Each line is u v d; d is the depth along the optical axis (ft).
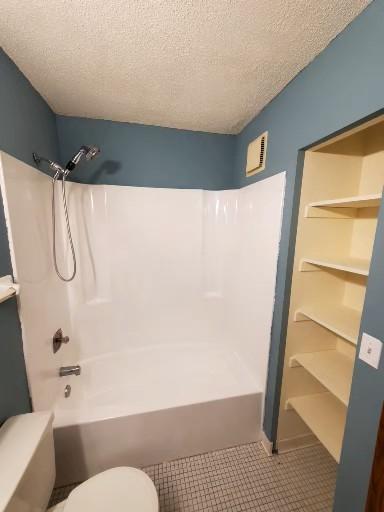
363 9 2.69
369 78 2.66
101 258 6.31
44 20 2.91
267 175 4.94
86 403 5.02
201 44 3.30
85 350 6.26
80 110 5.34
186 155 6.50
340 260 3.92
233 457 4.83
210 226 6.98
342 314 4.14
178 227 6.68
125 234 6.36
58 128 5.62
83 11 2.79
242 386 5.16
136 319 6.76
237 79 4.09
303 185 4.05
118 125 5.94
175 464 4.66
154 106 5.11
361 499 2.90
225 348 7.07
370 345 2.70
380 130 3.89
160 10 2.77
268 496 4.17
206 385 5.51
